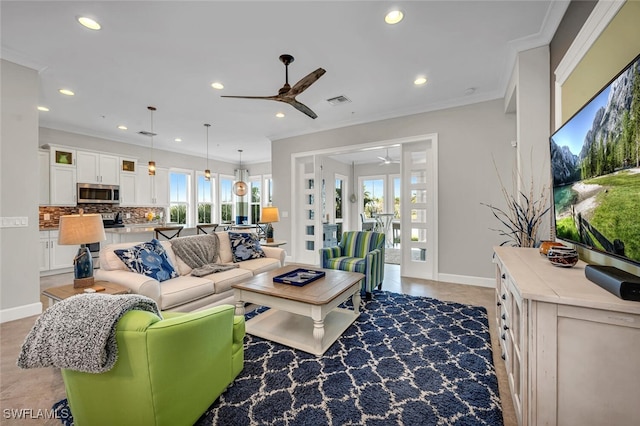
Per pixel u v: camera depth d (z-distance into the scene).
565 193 1.81
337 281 2.63
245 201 9.45
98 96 3.92
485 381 1.81
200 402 1.45
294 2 2.15
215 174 8.62
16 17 2.29
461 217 4.14
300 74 3.30
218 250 3.67
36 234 3.04
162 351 1.23
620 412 1.05
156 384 1.22
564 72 2.14
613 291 1.08
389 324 2.70
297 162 5.95
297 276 2.72
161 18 2.32
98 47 2.74
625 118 1.17
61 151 5.17
